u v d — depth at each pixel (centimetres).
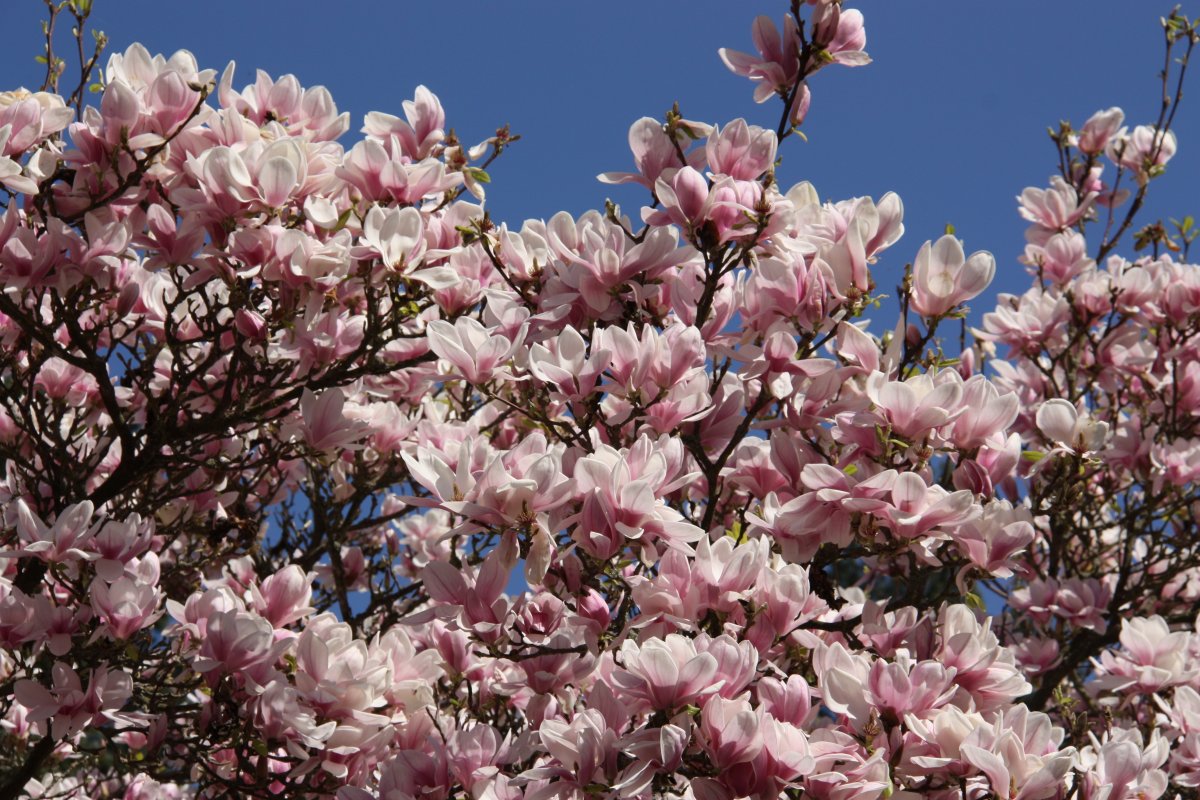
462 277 434
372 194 417
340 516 611
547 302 381
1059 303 641
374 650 385
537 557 299
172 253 409
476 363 354
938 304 364
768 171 390
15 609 394
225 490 566
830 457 386
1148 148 786
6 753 549
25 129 393
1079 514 733
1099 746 339
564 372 344
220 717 383
